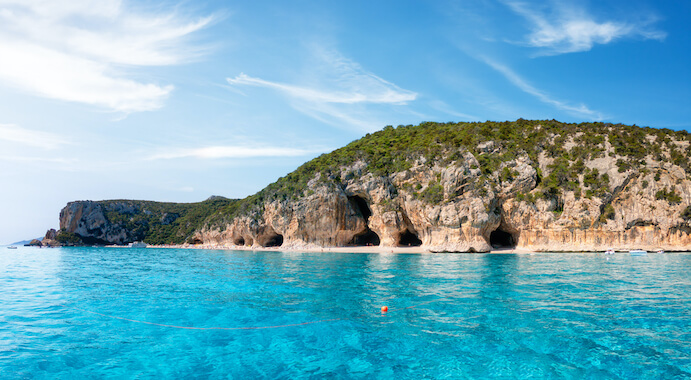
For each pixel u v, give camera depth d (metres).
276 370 11.71
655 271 31.59
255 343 14.26
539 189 59.94
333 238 76.56
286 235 80.12
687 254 50.22
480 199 58.59
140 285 27.88
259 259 52.69
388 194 70.56
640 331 14.74
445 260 44.66
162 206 147.25
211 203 149.25
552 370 11.40
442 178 63.00
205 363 12.33
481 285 25.11
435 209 61.00
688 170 56.84
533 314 17.36
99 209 132.38
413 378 11.00
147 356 12.99
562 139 66.69
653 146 61.28
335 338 14.66
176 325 16.62
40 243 130.00
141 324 16.83
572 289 23.28
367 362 12.26
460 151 65.12
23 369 11.84
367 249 69.75
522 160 62.97
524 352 12.82
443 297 21.28
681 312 17.42
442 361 12.23
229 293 23.83
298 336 14.98
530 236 59.72
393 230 68.94
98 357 12.89
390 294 22.50
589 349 12.98
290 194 80.44
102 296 23.27
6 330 15.94
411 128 96.88
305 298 21.80
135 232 131.75
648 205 56.31
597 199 57.03
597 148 62.84
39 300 22.14
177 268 41.31
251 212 89.06
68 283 29.42
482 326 15.65
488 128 73.12
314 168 84.69
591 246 56.16
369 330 15.50
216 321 17.12
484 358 12.38
